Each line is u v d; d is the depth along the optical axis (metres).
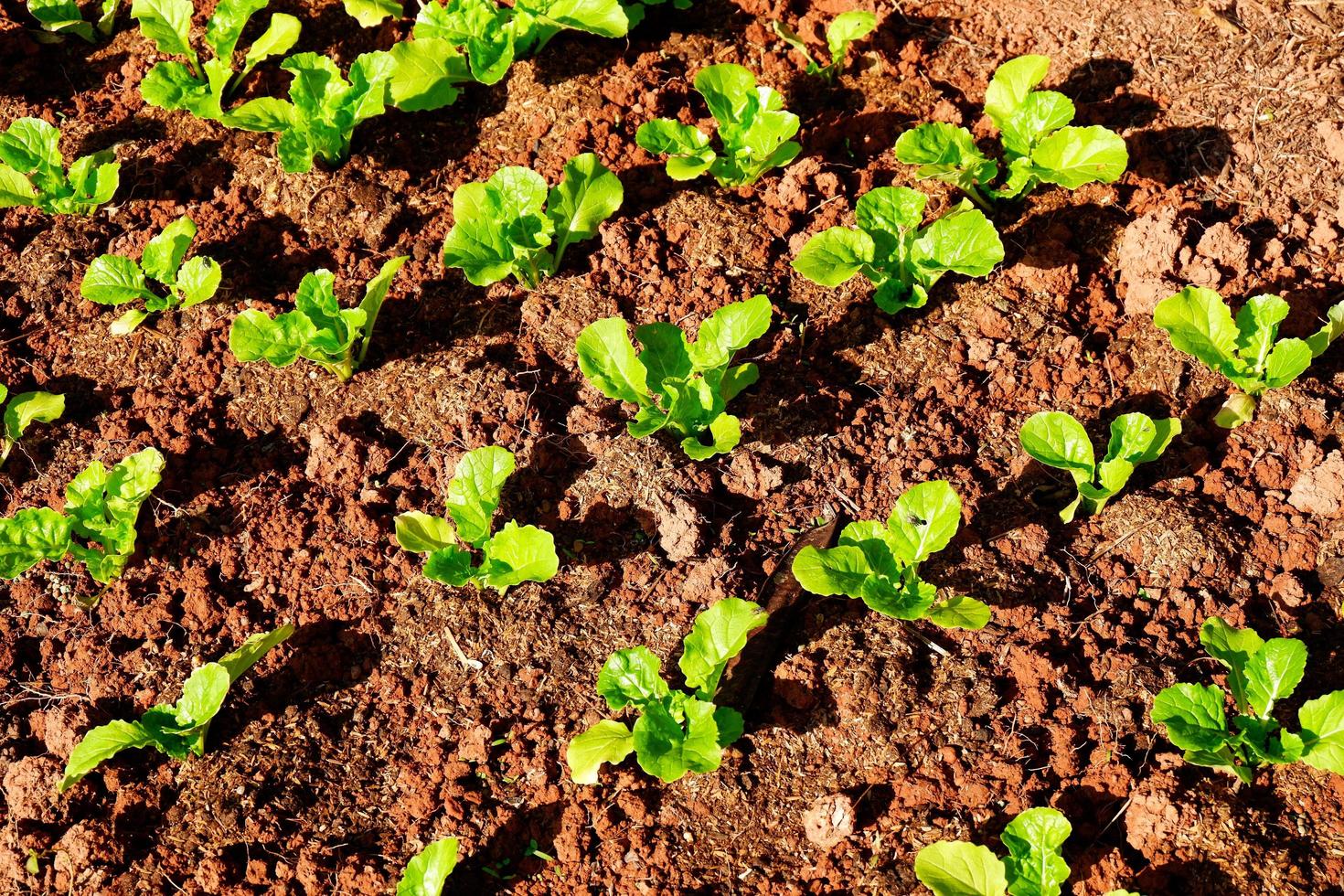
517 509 2.51
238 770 2.43
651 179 2.64
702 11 2.73
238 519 2.53
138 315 2.58
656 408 2.48
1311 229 2.57
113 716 2.46
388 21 2.73
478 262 2.55
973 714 2.41
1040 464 2.50
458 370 2.56
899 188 2.54
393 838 2.41
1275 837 2.35
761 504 2.50
